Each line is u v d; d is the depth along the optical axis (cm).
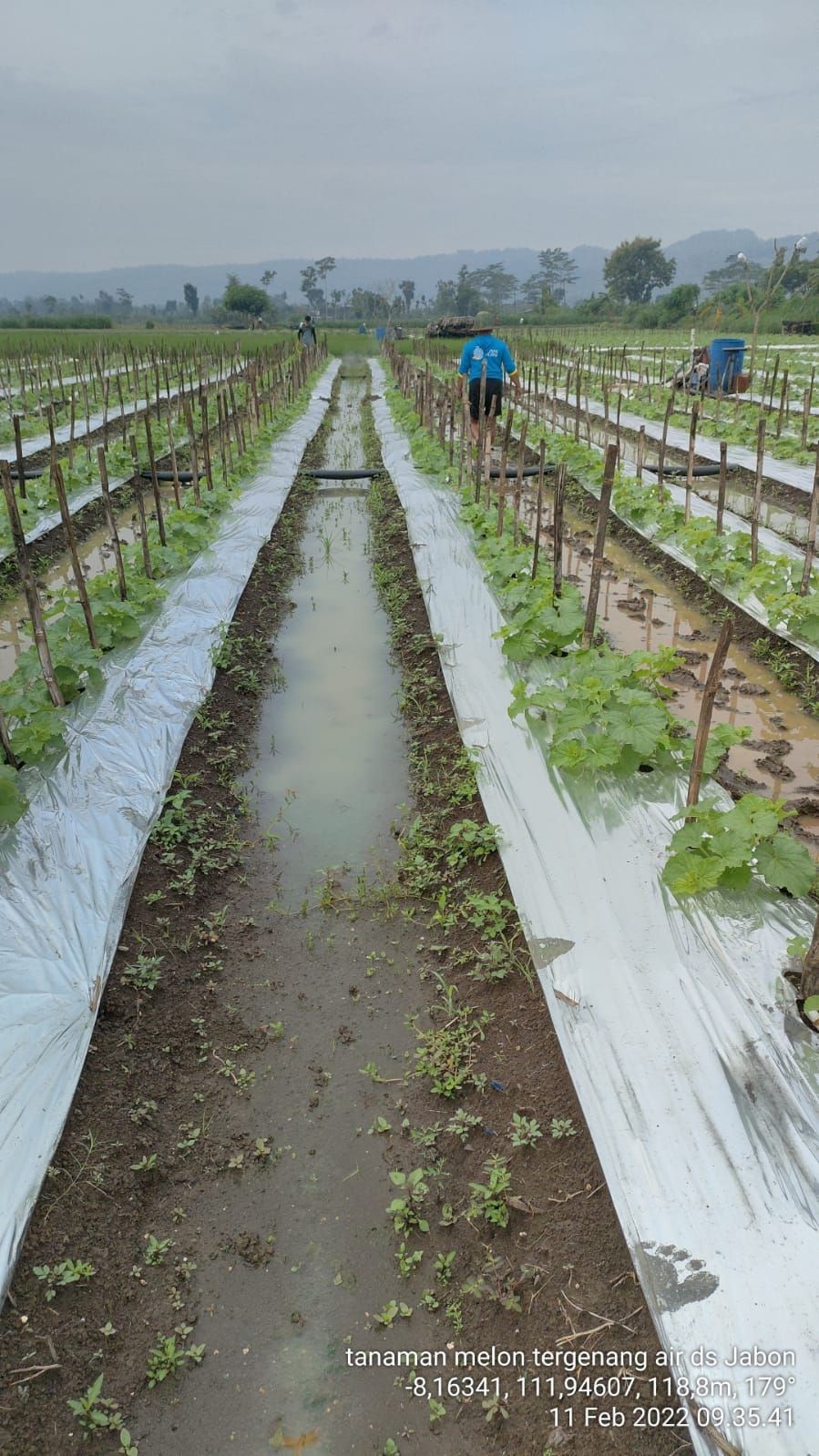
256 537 1104
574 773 543
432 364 3334
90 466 1323
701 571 905
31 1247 305
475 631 791
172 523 1050
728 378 2073
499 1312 299
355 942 472
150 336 5719
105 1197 331
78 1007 386
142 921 464
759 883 436
